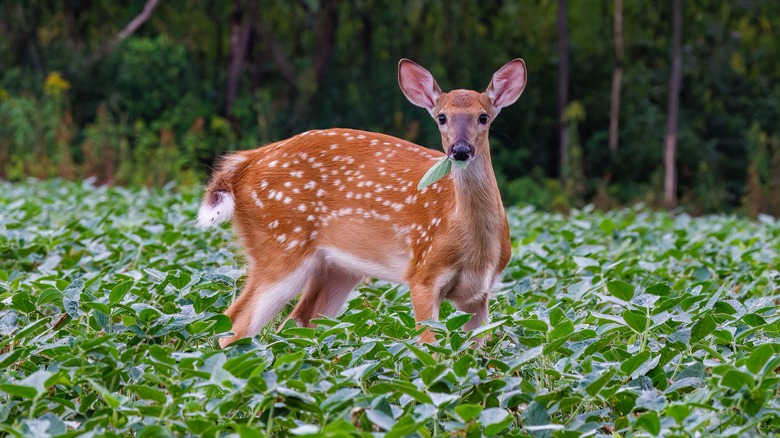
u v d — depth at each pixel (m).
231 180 10.86
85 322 9.27
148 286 10.25
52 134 33.31
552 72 42.84
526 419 7.17
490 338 9.42
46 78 37.94
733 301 9.74
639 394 7.42
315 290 10.96
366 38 41.59
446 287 9.96
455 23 42.50
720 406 7.15
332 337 9.01
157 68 38.25
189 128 38.16
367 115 39.47
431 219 9.94
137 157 32.00
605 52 43.12
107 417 6.92
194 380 7.27
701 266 12.85
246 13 41.50
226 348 8.38
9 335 8.63
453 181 9.82
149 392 7.12
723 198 38.31
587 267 12.02
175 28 42.00
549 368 7.87
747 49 43.88
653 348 8.85
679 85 41.19
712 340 9.09
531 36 43.00
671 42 43.62
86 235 13.72
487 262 9.88
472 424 6.85
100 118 33.16
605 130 42.84
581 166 39.38
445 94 9.96
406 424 6.44
